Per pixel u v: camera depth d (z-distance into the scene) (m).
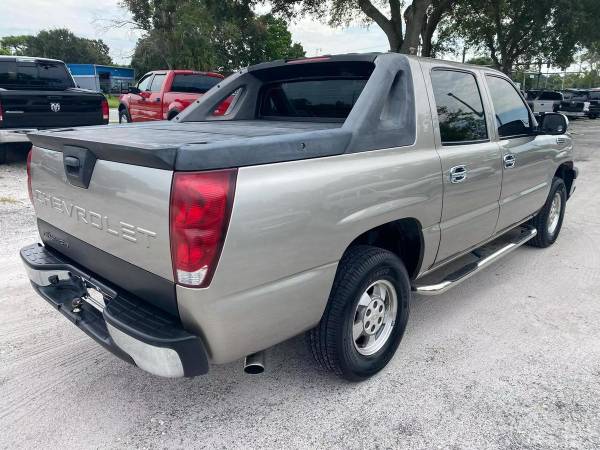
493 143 3.73
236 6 18.19
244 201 1.97
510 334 3.44
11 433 2.41
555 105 27.02
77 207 2.44
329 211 2.30
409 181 2.77
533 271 4.67
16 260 4.67
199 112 4.00
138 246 2.09
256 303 2.11
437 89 3.18
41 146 2.73
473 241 3.69
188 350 2.00
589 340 3.35
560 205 5.41
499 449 2.32
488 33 27.23
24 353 3.14
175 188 1.87
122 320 2.09
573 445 2.35
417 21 16.34
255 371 2.35
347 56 3.25
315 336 2.59
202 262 1.91
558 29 21.77
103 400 2.68
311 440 2.38
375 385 2.83
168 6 31.52
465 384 2.84
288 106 3.95
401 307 2.95
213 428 2.47
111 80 54.81
